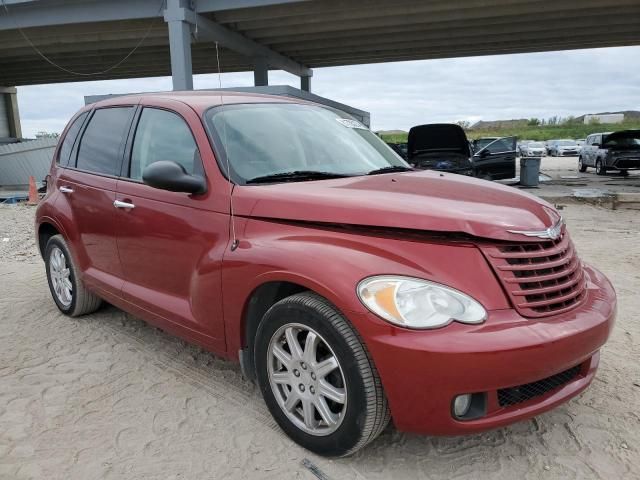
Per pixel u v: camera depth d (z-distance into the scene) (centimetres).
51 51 2230
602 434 289
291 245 264
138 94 412
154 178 299
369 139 411
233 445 281
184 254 324
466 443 282
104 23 1808
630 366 367
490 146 1641
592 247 747
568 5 1631
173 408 319
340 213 259
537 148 4159
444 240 243
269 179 313
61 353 399
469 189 296
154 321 363
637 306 487
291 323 263
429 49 2384
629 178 2038
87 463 268
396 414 235
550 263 253
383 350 228
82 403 326
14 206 1354
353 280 237
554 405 253
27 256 748
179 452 276
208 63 2653
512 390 242
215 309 304
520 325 232
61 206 444
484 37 2158
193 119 336
